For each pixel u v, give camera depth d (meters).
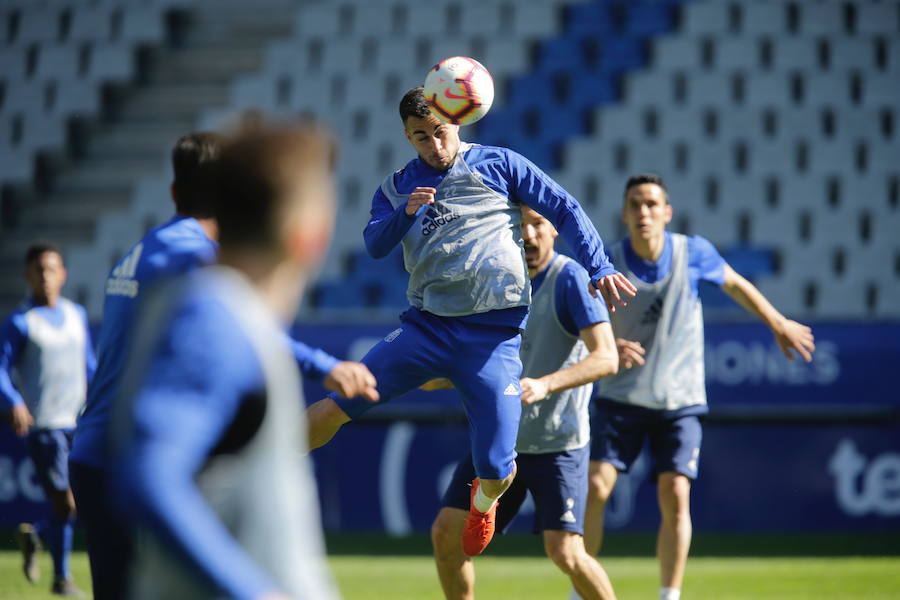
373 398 10.99
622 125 54.50
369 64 58.50
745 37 56.09
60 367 27.70
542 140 54.97
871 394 38.50
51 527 26.16
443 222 16.14
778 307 49.28
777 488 39.19
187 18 62.59
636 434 22.22
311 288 50.91
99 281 53.38
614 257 22.59
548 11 58.75
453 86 15.73
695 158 53.25
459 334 16.16
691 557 33.03
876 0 56.16
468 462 18.38
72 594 25.88
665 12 58.09
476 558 33.56
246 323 6.50
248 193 6.75
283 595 6.48
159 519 5.81
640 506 39.31
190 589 6.45
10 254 55.22
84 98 59.50
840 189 52.12
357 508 40.34
